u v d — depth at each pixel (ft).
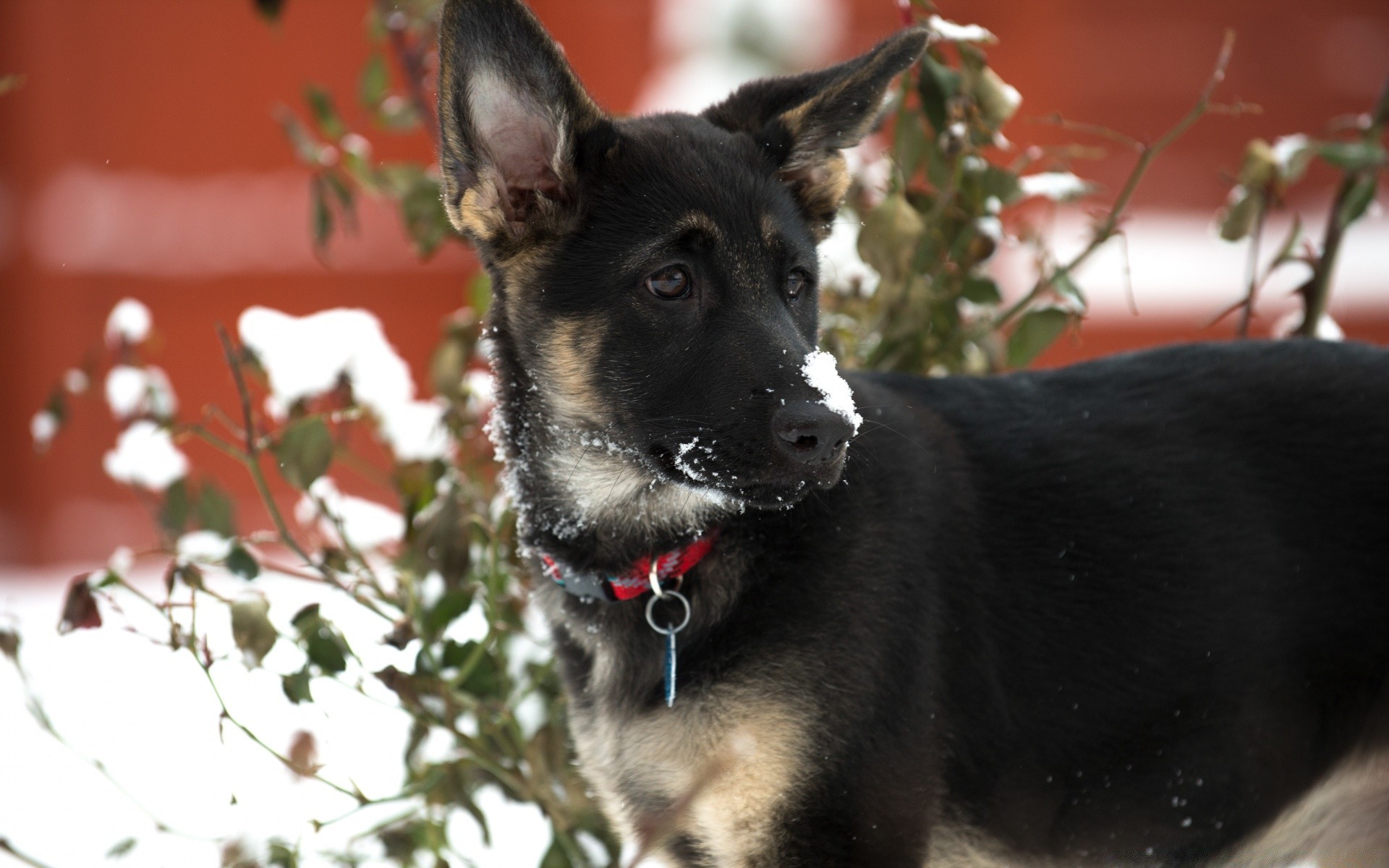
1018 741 15.39
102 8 39.86
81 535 40.09
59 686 27.48
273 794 21.91
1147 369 16.65
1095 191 21.13
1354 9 43.52
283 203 40.73
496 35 14.92
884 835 14.55
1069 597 15.46
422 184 22.72
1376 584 15.30
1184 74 43.70
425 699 19.21
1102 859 15.88
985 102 20.66
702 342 14.66
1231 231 21.79
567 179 15.26
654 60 40.29
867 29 40.91
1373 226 42.14
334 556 19.67
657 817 15.24
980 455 15.96
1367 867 16.40
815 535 14.92
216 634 18.94
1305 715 15.52
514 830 21.66
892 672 14.62
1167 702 15.37
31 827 22.30
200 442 39.55
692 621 15.11
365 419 24.70
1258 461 15.78
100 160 40.27
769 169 15.71
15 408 40.01
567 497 15.78
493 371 16.35
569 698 16.65
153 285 40.34
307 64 40.45
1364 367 16.29
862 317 21.94
